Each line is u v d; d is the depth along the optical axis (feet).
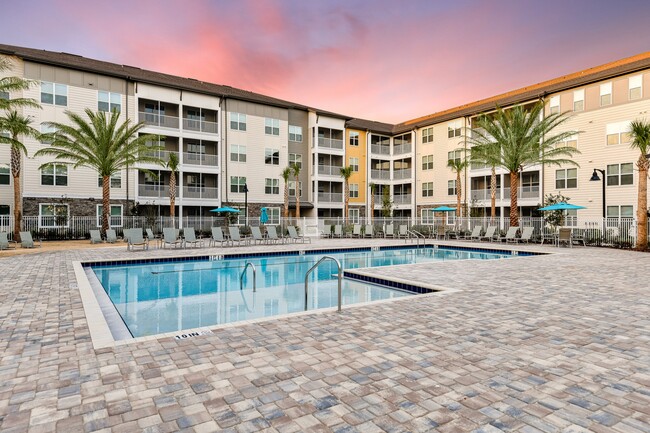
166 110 105.91
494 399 10.36
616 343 15.08
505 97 116.67
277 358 13.37
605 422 9.16
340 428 8.85
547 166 96.07
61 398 10.32
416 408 9.84
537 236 75.36
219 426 8.93
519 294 24.77
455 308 20.92
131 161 80.48
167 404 10.01
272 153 119.55
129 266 45.57
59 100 86.89
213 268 45.91
